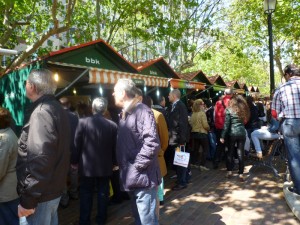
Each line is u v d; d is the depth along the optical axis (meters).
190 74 12.47
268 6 8.84
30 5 11.03
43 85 2.45
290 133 4.68
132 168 2.85
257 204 4.99
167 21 12.66
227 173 6.75
